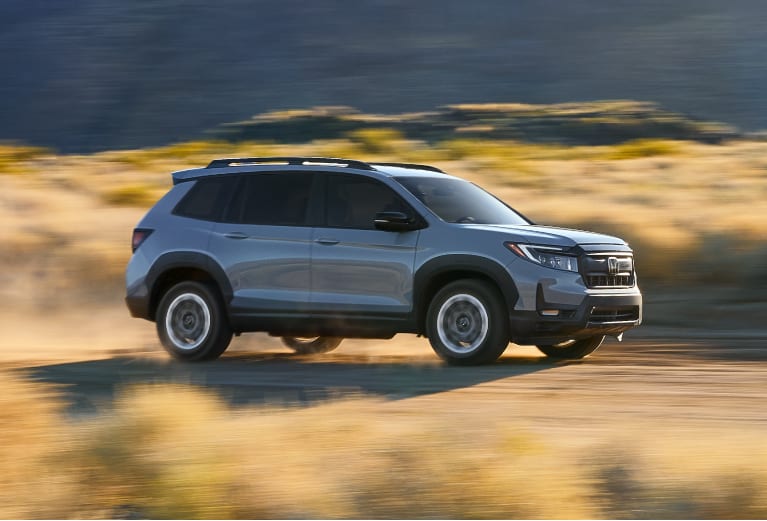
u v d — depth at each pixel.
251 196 13.12
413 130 54.69
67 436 7.38
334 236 12.50
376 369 12.18
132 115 185.25
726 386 10.59
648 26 199.62
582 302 11.74
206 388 10.78
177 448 6.74
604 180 29.55
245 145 41.50
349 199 12.64
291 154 36.88
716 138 54.00
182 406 7.80
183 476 6.25
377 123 56.03
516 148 40.16
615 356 13.19
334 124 56.38
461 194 12.88
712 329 15.84
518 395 10.07
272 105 185.50
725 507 5.83
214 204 13.31
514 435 7.05
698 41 190.75
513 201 24.34
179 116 183.00
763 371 11.70
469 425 7.58
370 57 199.00
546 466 6.33
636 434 7.55
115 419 7.42
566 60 193.00
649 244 18.42
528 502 5.88
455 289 12.02
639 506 5.93
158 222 13.56
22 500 6.35
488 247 11.85
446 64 194.75
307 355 14.05
